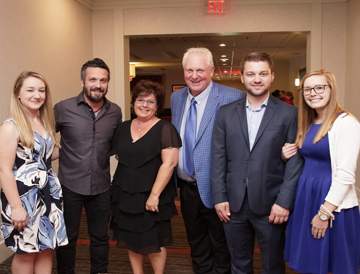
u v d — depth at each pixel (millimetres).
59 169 2314
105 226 2418
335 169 1675
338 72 4844
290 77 12156
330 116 1714
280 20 4883
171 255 3008
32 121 1993
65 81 4375
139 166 2061
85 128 2250
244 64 1936
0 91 3023
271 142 1910
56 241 2023
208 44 8547
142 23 5105
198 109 2270
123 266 2791
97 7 5168
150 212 2078
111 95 5242
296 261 1777
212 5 4926
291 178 1871
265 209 1923
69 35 4469
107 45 5207
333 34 4820
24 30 3434
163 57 10914
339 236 1661
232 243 2076
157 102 2113
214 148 2074
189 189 2361
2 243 2904
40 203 1940
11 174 1832
